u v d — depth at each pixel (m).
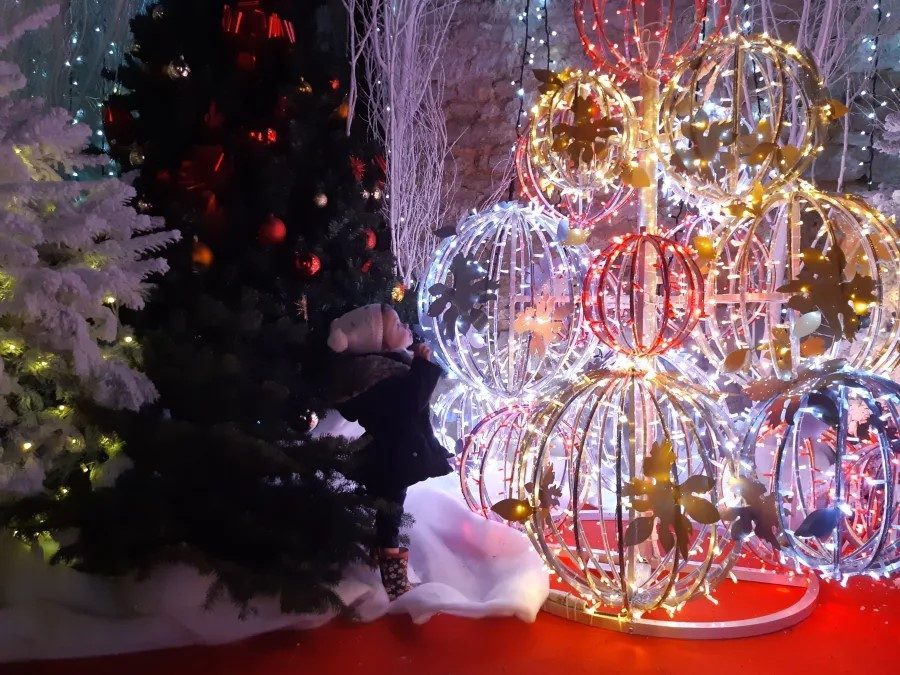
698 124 1.86
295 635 2.04
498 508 1.98
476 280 2.37
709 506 1.78
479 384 2.46
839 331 1.88
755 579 2.39
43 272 1.86
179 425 1.95
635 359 1.96
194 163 2.24
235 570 1.94
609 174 2.07
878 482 2.02
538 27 3.91
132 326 2.29
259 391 2.10
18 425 2.04
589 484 2.37
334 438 2.15
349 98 2.73
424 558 2.42
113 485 2.07
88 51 3.85
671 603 1.99
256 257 2.30
